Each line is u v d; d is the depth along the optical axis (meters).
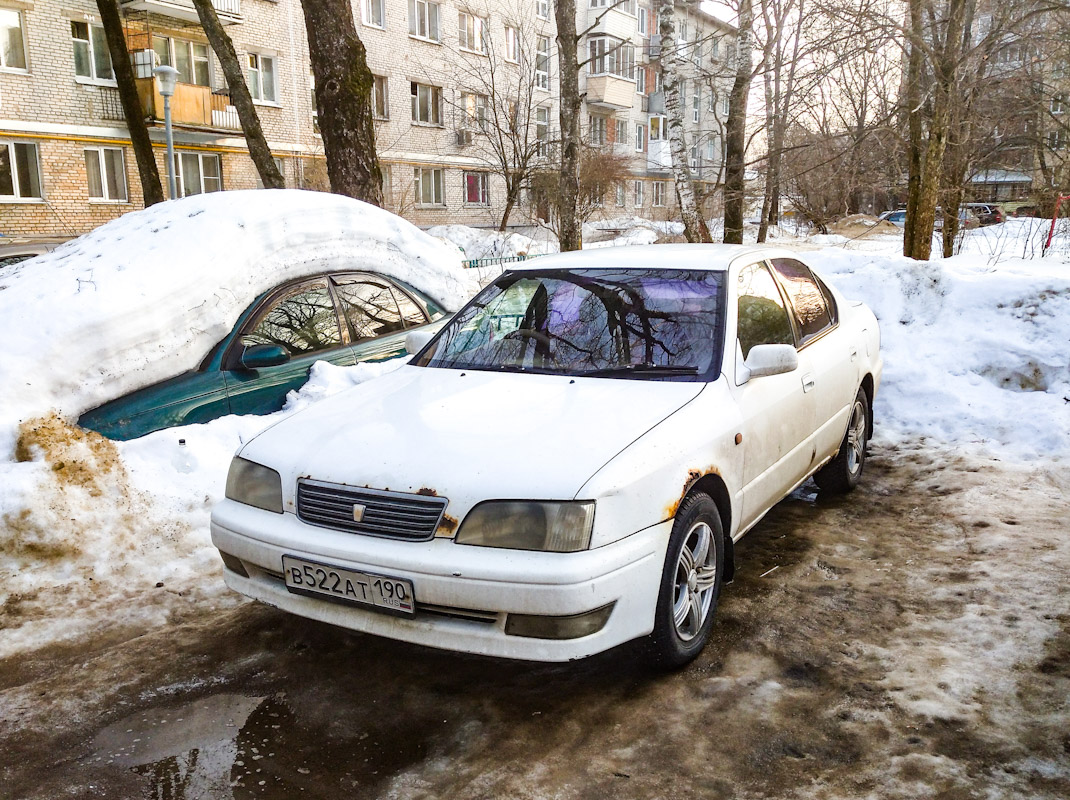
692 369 3.51
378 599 2.76
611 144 37.25
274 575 3.07
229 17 23.95
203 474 4.58
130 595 3.79
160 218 5.71
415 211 30.86
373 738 2.75
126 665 3.23
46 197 20.81
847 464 4.95
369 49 28.47
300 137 27.03
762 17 12.03
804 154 12.59
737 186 12.40
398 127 29.98
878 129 11.44
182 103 22.69
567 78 11.38
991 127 15.70
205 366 5.12
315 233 5.93
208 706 2.95
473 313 4.21
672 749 2.65
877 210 31.06
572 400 3.27
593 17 38.38
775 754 2.61
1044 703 2.81
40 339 4.55
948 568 3.93
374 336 6.07
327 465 2.98
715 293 3.80
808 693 2.95
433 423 3.16
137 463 4.46
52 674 3.18
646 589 2.81
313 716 2.88
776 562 4.10
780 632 3.39
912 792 2.40
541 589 2.58
